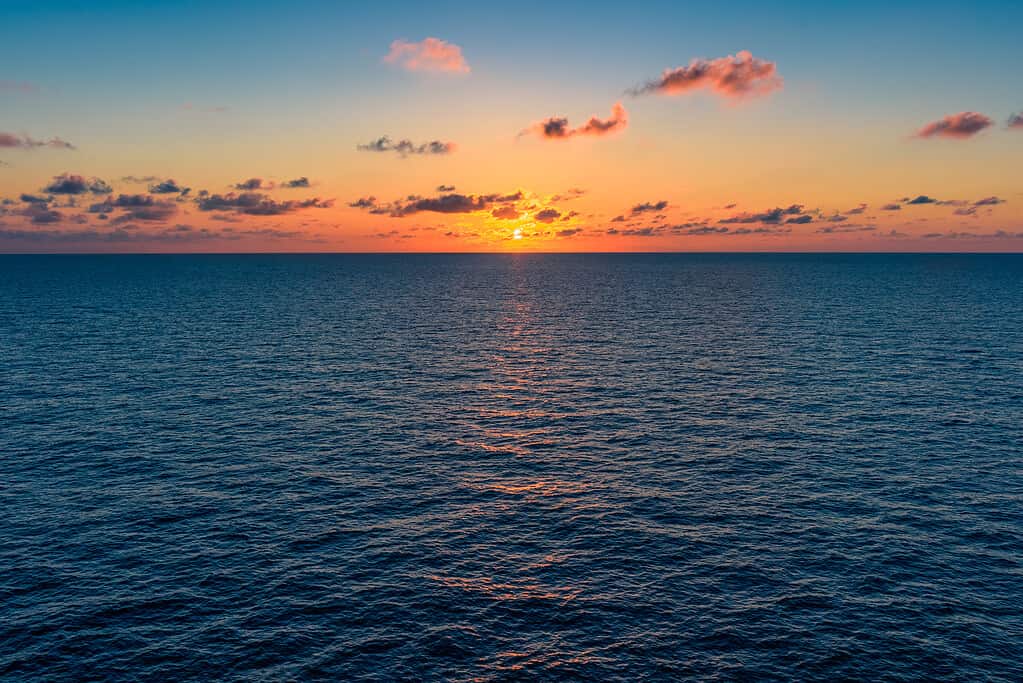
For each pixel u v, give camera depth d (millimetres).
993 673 22938
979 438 46312
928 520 33969
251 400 56312
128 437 46281
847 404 55094
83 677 22531
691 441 46312
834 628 25297
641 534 32656
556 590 27859
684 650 24094
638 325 103812
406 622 25641
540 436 47594
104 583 28062
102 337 87375
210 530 32781
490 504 36125
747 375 66312
